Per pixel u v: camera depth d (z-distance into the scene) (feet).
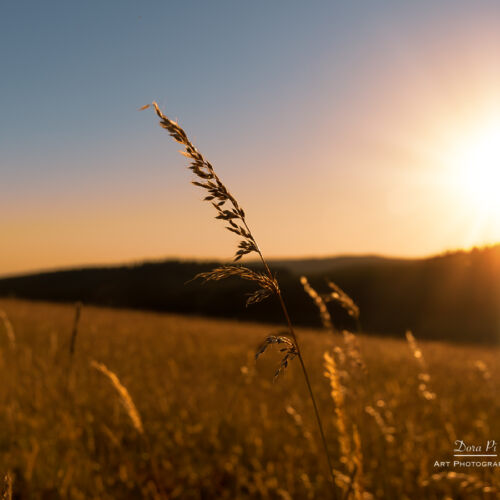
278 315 108.58
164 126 3.15
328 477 11.22
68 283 203.92
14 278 226.17
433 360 35.68
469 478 7.68
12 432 12.67
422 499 9.73
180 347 36.58
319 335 54.49
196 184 3.20
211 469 12.33
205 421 15.67
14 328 37.40
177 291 164.35
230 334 51.47
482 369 20.35
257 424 15.37
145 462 12.52
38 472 10.88
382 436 12.11
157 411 16.55
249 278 3.34
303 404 17.80
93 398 16.60
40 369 18.54
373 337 73.26
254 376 22.99
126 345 34.19
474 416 15.72
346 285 128.88
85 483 10.94
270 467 12.28
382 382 21.22
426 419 14.78
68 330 40.06
